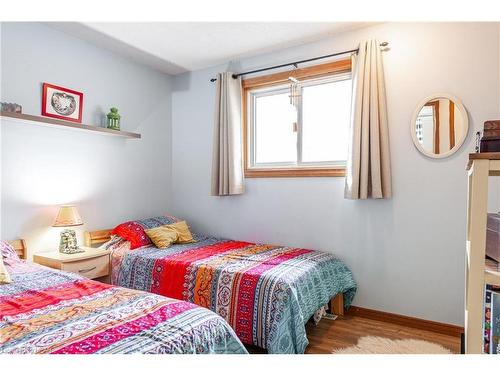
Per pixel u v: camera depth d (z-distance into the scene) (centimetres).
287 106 346
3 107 247
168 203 410
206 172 386
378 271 282
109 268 299
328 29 290
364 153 271
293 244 326
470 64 246
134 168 367
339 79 312
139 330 133
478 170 92
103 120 333
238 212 363
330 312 296
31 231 276
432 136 258
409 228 268
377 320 280
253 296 217
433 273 259
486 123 97
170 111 412
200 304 240
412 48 266
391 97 275
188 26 283
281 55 333
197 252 294
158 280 266
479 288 93
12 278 202
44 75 283
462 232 248
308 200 317
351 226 294
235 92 350
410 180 268
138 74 370
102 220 333
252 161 364
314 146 330
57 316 145
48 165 287
